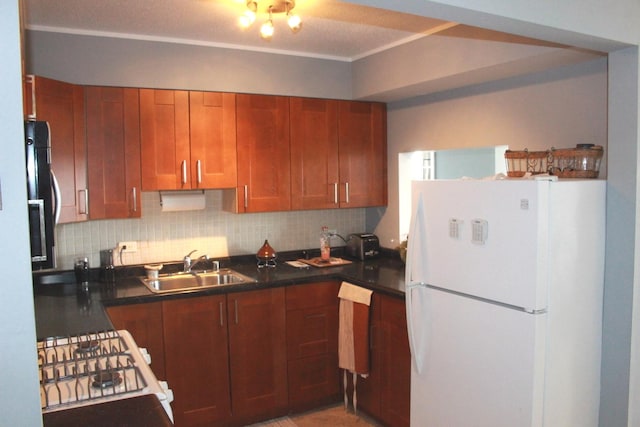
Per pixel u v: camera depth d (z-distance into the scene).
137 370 1.74
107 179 3.12
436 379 2.59
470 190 2.35
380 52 3.55
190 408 3.10
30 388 1.11
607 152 2.33
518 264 2.16
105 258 3.30
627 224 2.26
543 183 2.09
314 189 3.78
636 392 2.35
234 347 3.20
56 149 2.83
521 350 2.16
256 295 3.24
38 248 1.74
